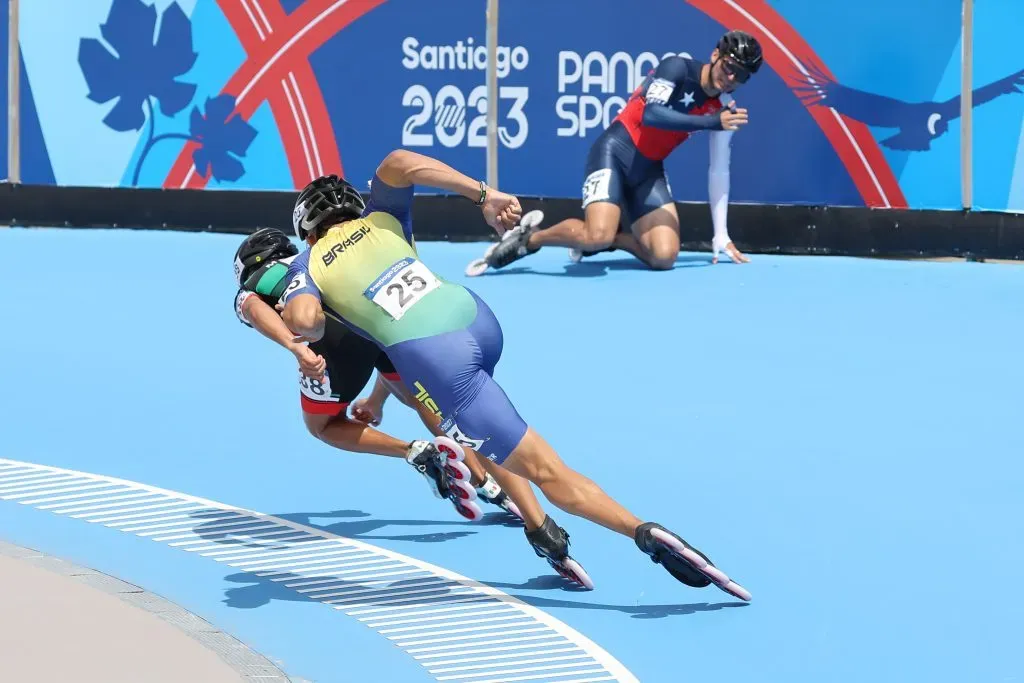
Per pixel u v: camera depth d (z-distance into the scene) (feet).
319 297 53.11
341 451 72.74
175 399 82.58
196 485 66.90
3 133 146.30
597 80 135.13
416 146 139.03
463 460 58.70
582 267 130.00
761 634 49.70
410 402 62.03
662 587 54.49
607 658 47.52
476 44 136.77
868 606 52.34
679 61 121.29
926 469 69.87
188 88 142.61
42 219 147.33
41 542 58.70
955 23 128.88
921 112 130.82
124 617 49.26
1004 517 62.64
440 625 50.52
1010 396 84.48
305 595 53.36
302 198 55.67
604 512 51.24
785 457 71.77
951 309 111.14
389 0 137.39
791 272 126.82
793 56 132.16
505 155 138.00
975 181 131.03
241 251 57.11
